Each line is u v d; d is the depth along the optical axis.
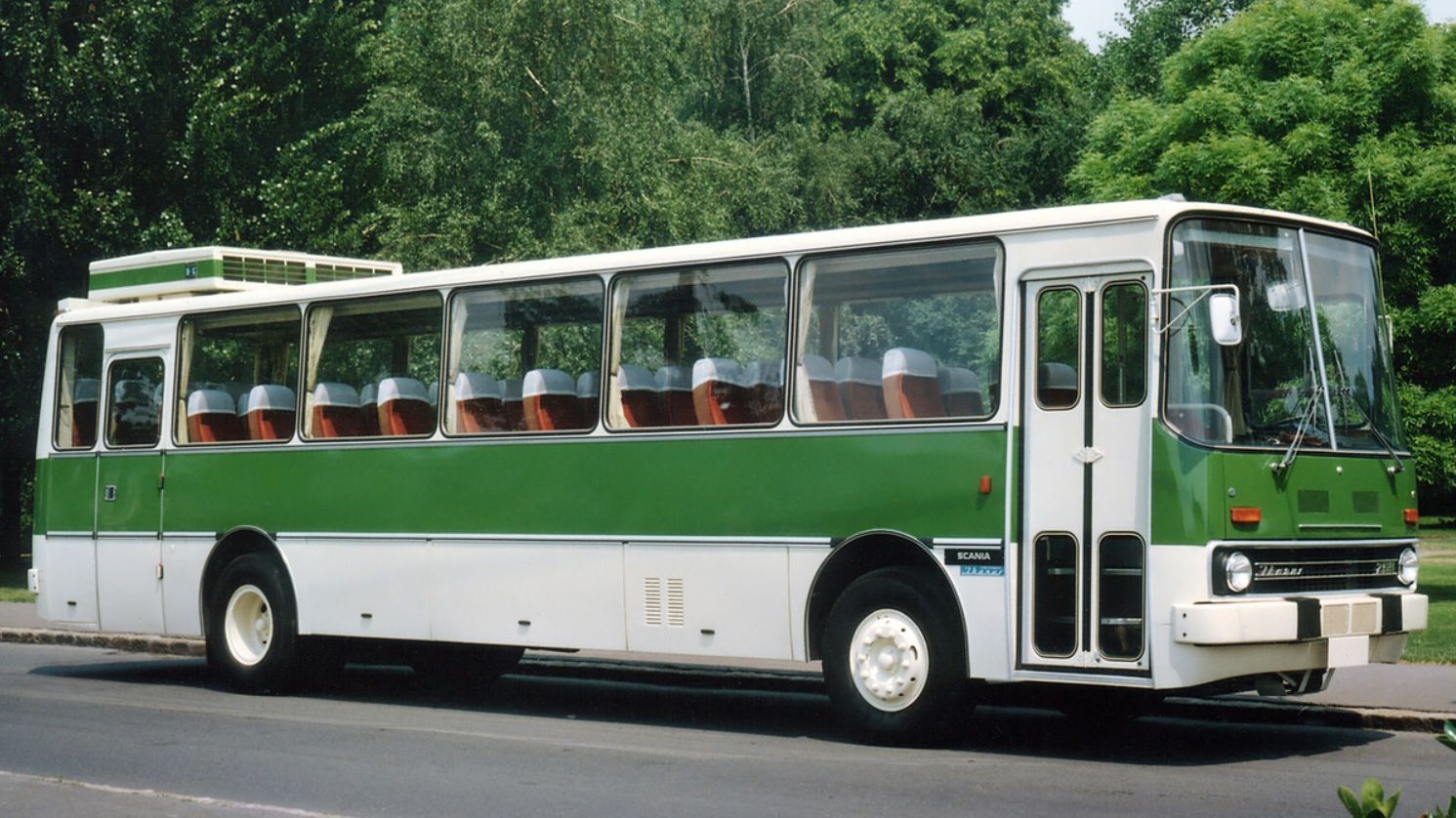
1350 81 26.27
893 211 58.66
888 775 10.31
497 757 11.26
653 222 37.59
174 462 16.50
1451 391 24.95
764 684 15.75
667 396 13.13
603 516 13.32
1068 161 58.56
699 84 51.69
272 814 8.91
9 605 25.92
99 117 30.91
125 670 18.38
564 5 36.72
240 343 16.25
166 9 31.47
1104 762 10.86
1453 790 9.68
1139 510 10.71
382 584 14.77
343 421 15.27
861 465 11.94
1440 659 15.78
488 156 36.75
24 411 32.56
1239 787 9.81
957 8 65.00
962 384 11.59
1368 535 11.44
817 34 53.50
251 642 15.81
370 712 14.26
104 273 17.83
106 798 9.38
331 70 34.16
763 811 9.06
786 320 12.51
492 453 14.09
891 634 11.66
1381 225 25.42
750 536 12.47
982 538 11.31
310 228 32.62
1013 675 11.12
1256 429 10.84
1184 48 29.22
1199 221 11.00
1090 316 11.10
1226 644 10.35
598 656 17.88
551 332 13.91
